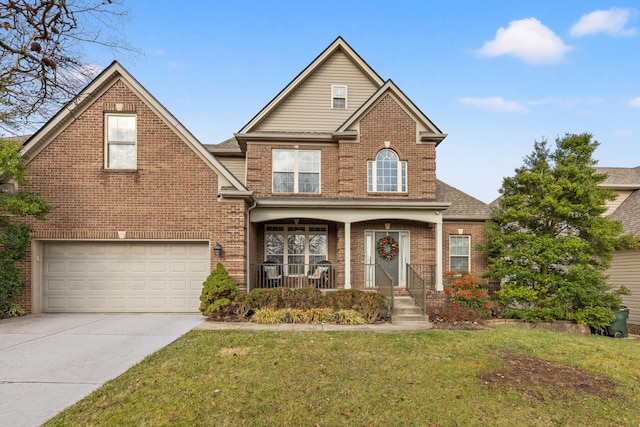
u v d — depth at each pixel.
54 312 11.73
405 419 4.73
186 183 11.99
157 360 6.69
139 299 11.92
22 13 7.40
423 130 15.20
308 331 9.33
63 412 4.65
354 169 14.85
